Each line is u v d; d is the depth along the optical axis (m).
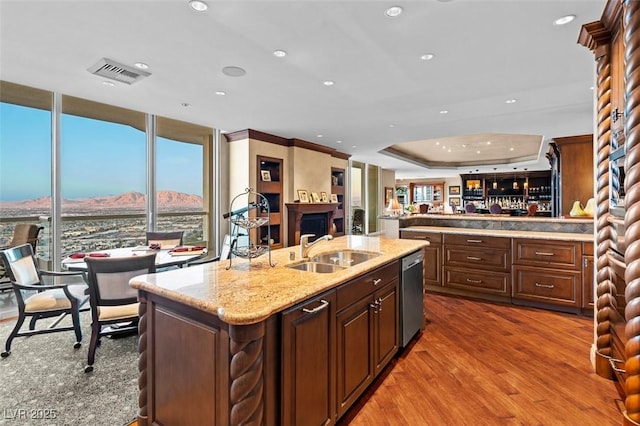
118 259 2.38
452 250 4.30
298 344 1.46
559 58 2.75
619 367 2.07
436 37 2.39
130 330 2.92
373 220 10.70
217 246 5.62
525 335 3.00
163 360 1.61
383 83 3.30
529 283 3.78
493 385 2.18
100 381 2.22
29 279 2.85
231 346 1.27
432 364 2.47
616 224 2.04
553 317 3.47
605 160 2.24
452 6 2.01
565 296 3.58
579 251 3.50
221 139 5.59
